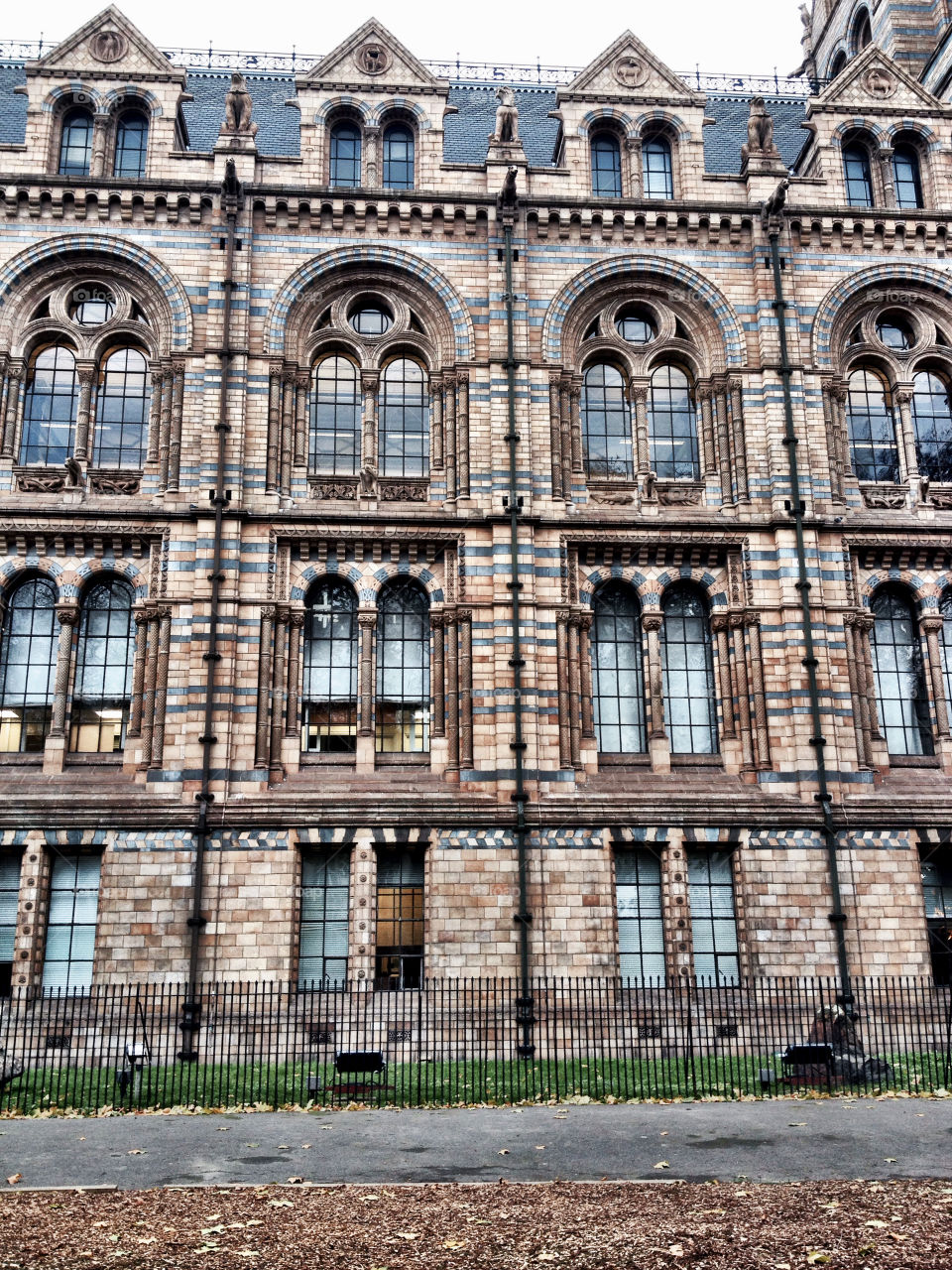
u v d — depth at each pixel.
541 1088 21.66
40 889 26.88
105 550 29.64
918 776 30.30
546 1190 13.72
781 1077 22.00
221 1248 11.45
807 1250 11.32
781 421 31.53
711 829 28.45
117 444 30.92
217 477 29.48
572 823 28.05
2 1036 25.83
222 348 30.38
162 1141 17.23
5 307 30.94
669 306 32.91
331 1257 11.19
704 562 30.98
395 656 30.17
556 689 29.23
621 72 34.16
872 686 30.67
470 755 28.58
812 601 30.27
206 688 28.09
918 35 40.41
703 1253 11.26
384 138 33.56
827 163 34.09
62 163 32.53
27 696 29.17
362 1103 20.50
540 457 30.78
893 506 32.19
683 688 30.78
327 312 32.09
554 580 29.97
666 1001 27.44
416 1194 13.59
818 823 28.62
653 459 32.28
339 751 29.38
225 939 26.73
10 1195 13.72
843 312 33.22
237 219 31.45
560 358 31.64
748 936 27.97
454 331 31.59
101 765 28.66
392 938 27.81
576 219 32.44
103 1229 12.07
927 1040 26.97
